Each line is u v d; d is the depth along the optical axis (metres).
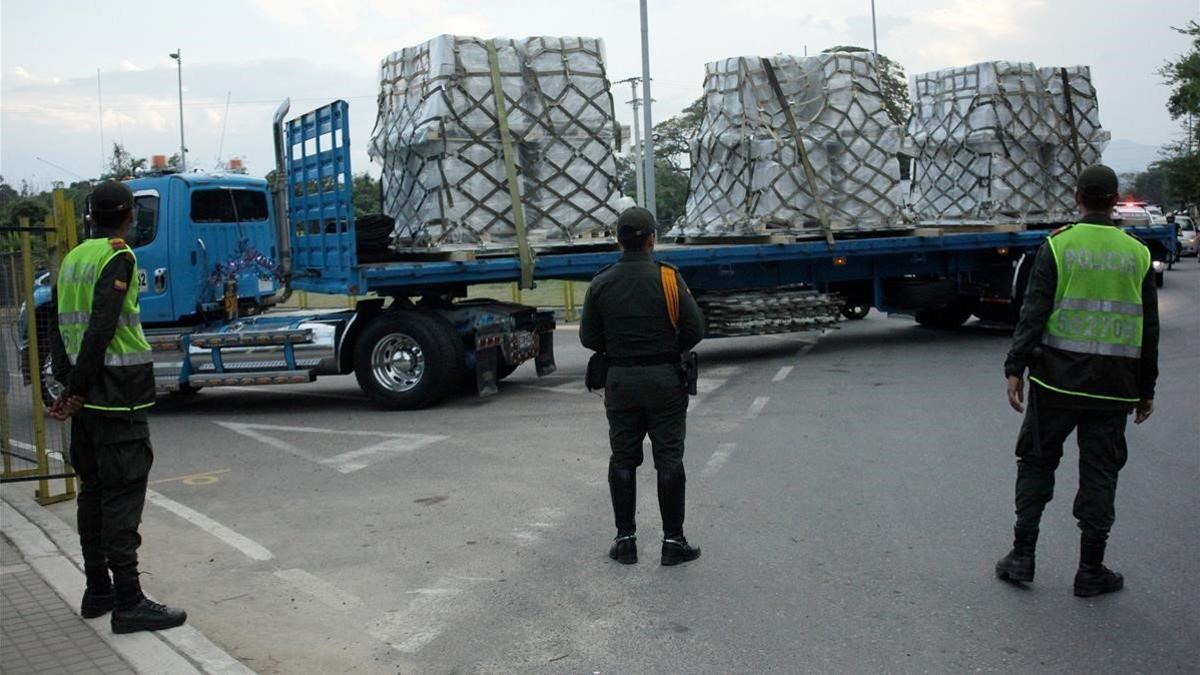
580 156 11.52
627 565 5.66
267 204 12.12
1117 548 5.66
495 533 6.35
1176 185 39.94
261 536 6.50
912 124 16.67
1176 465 7.47
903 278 15.41
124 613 4.72
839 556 5.68
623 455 5.66
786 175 13.51
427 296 11.41
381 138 11.84
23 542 6.10
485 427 9.73
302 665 4.50
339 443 9.33
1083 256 4.84
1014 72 15.52
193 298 11.27
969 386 11.16
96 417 4.64
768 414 9.88
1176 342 14.34
